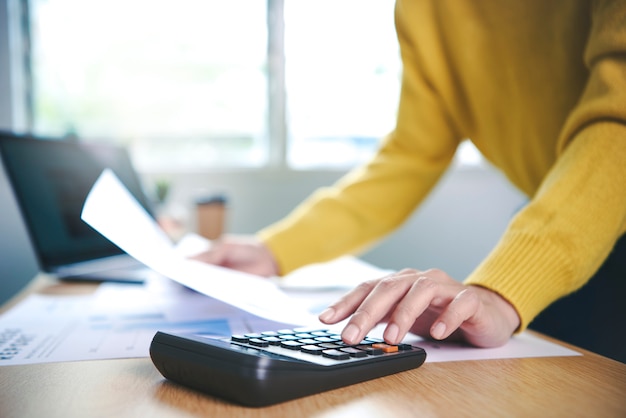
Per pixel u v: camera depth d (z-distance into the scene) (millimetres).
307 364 369
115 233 536
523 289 529
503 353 497
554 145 812
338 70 2164
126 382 404
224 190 2033
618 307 752
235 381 346
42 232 1002
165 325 618
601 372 436
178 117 2074
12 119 1914
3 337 557
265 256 947
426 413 338
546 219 558
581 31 732
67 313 698
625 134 560
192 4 2053
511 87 833
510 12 808
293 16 2119
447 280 522
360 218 1005
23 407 350
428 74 908
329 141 2176
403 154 1021
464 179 2119
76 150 1169
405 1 884
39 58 1979
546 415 337
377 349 428
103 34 2014
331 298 831
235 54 2084
